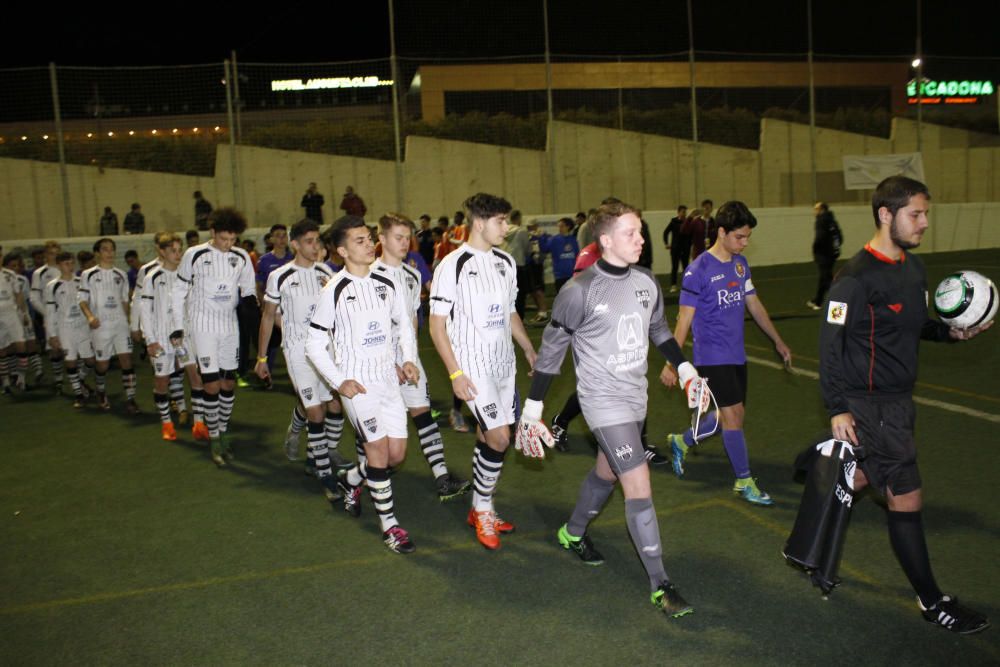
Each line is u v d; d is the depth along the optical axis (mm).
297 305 5676
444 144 20578
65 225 18266
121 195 18703
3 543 4957
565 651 3475
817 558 3469
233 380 6547
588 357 3750
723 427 5082
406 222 5250
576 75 24734
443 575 4273
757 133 23328
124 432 7746
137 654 3588
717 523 4805
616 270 3689
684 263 17125
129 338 8664
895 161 23125
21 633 3811
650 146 22234
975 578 3963
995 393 7461
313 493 5719
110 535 5031
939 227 23562
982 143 24906
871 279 3387
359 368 4531
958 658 3311
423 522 5059
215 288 6359
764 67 27094
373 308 4570
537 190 21375
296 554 4625
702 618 3709
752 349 10305
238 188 17719
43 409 8977
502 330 4551
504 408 4602
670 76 26156
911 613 3682
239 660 3508
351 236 4516
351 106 20672
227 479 6102
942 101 28828
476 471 4621
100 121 18562
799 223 22031
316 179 20031
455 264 4434
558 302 3713
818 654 3377
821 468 3523
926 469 5496
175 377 8000
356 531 4949
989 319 3512
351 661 3465
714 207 22781
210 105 18250
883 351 3445
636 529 3703
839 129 24031
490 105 24031
